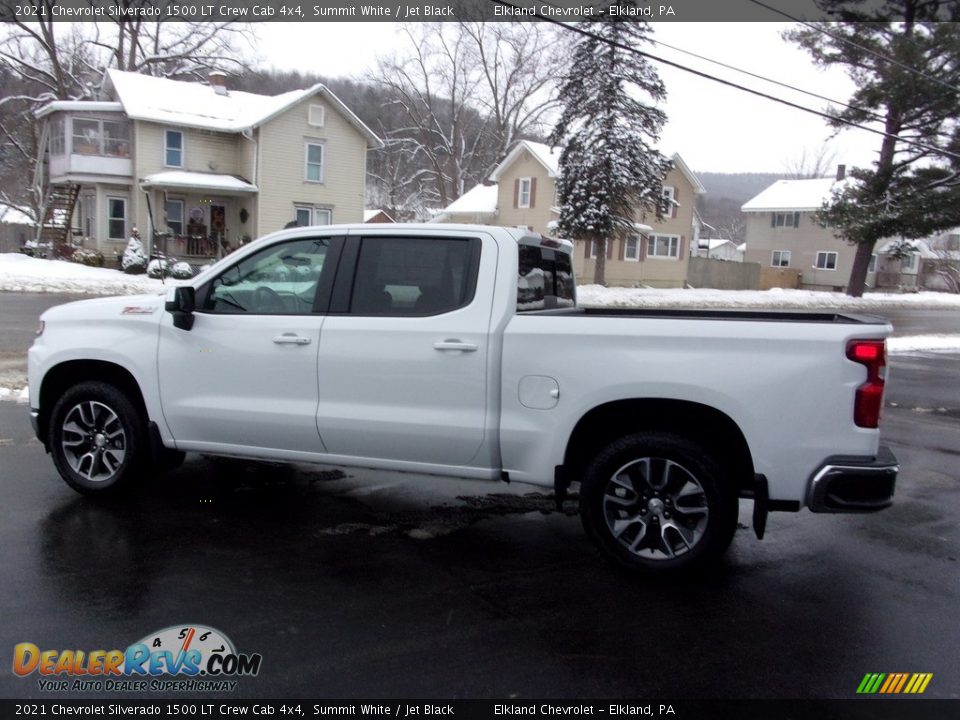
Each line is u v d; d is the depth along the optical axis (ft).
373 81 176.86
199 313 16.65
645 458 14.10
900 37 104.37
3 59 128.26
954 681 11.07
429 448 15.15
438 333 14.83
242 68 140.97
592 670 11.10
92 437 17.66
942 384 43.27
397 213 195.31
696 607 13.30
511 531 16.92
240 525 16.58
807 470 13.12
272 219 112.57
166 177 102.83
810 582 14.57
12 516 16.57
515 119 175.42
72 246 107.55
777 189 188.14
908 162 112.37
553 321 14.34
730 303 114.21
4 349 39.52
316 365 15.62
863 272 134.92
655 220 137.39
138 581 13.53
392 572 14.40
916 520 18.72
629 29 105.50
